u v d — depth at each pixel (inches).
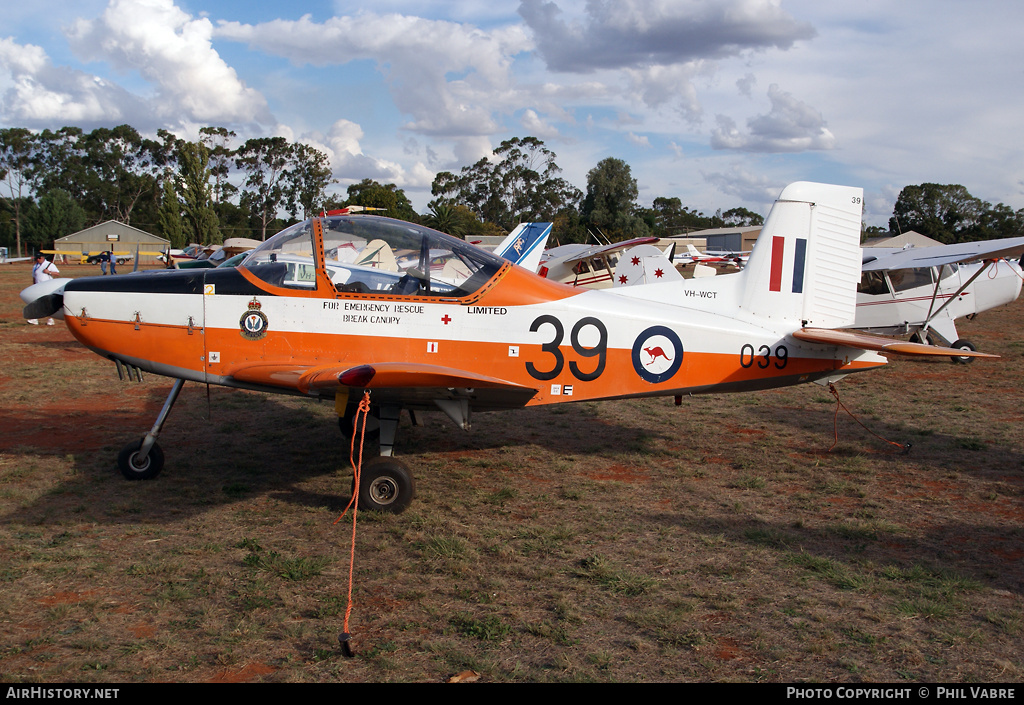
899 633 123.0
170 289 207.6
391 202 2945.4
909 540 168.7
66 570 144.9
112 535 166.4
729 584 143.0
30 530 168.4
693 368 222.4
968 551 161.8
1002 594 138.9
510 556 156.7
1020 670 111.7
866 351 233.6
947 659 114.9
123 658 112.0
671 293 230.5
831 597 137.3
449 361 210.7
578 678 108.0
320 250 209.3
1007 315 790.5
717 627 125.0
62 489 200.2
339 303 207.6
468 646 117.6
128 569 146.5
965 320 730.8
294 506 189.6
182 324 206.4
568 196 3695.9
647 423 296.8
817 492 207.5
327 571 147.9
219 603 132.0
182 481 210.5
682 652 116.5
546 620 126.7
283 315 207.5
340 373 169.2
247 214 3503.9
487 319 211.0
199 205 2669.8
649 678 108.3
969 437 270.4
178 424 282.7
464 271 212.2
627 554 158.9
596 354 215.8
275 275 208.8
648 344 218.1
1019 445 258.8
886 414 312.5
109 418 290.4
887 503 196.4
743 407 328.8
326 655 113.9
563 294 217.8
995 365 450.9
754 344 226.1
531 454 248.2
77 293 206.7
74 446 246.5
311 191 3452.3
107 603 131.0
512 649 116.9
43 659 111.3
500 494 201.0
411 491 185.9
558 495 203.6
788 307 233.1
